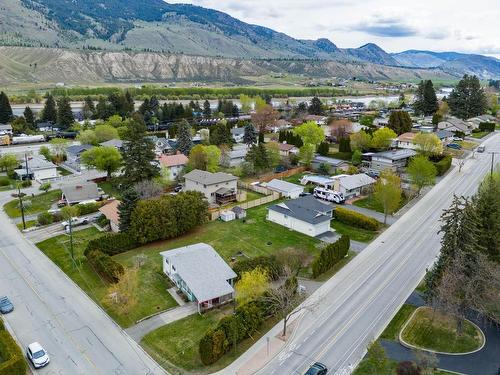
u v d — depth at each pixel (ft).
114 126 477.77
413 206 252.42
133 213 196.54
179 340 133.49
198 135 443.32
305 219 212.43
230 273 159.02
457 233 145.48
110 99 550.36
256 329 138.00
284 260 171.42
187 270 156.97
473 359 125.39
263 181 299.99
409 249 196.85
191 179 261.85
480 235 155.02
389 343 132.67
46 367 120.88
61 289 161.89
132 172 268.21
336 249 179.01
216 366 122.62
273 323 143.43
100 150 295.89
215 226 221.87
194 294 146.61
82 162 308.60
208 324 141.38
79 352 127.54
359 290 162.61
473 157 363.15
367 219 219.00
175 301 154.71
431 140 337.11
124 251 192.75
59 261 183.11
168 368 121.80
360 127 456.04
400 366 118.01
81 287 163.53
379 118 553.23
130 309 148.36
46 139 440.45
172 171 305.94
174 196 215.92
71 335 135.33
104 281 167.43
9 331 136.46
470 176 308.40
